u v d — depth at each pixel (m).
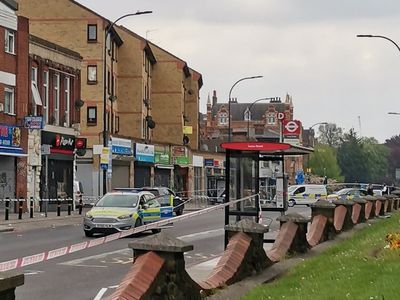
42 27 60.66
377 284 9.93
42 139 44.38
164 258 8.77
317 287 10.47
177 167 74.88
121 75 69.94
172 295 8.77
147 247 8.77
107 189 44.53
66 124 48.66
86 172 57.34
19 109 41.34
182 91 83.12
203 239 25.22
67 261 17.61
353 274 11.28
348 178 155.12
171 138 82.19
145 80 73.19
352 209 24.03
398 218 27.92
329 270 12.37
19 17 41.72
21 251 19.97
